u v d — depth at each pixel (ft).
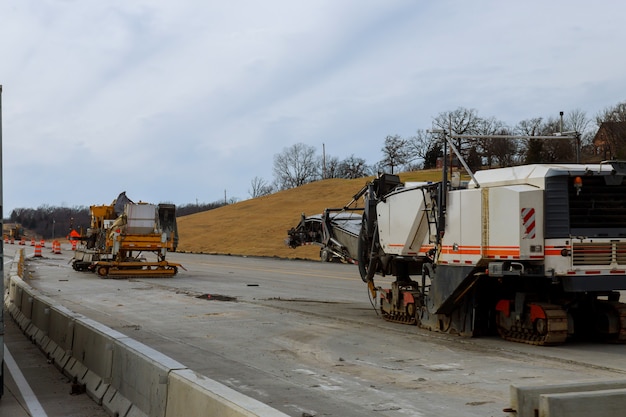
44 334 39.86
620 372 30.63
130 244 96.43
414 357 35.35
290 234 60.75
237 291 76.38
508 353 36.01
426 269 44.52
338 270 117.08
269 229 222.48
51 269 116.47
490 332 42.06
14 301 56.44
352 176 383.65
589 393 15.74
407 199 45.14
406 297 47.32
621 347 37.70
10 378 31.89
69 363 32.32
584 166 37.45
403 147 345.10
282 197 283.38
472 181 40.27
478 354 35.96
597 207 36.68
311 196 270.67
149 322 49.80
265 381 29.78
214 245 215.31
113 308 59.21
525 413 16.12
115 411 24.09
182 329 46.06
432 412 24.38
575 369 31.63
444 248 41.34
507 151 125.39
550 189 36.17
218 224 257.14
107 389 26.16
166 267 98.22
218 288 80.18
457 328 42.27
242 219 255.29
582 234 36.22
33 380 31.42
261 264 139.33
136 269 96.99
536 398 16.24
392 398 26.55
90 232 109.29
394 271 49.85
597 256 36.27
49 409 25.95
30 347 40.55
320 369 32.42
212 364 33.76
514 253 36.17
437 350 37.32
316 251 170.09
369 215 50.16
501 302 40.24
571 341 39.91
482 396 26.68
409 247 45.21
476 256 38.50
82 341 30.91
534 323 38.14
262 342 40.50
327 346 38.96
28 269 114.52
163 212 102.01
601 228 36.68
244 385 28.99
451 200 40.63
